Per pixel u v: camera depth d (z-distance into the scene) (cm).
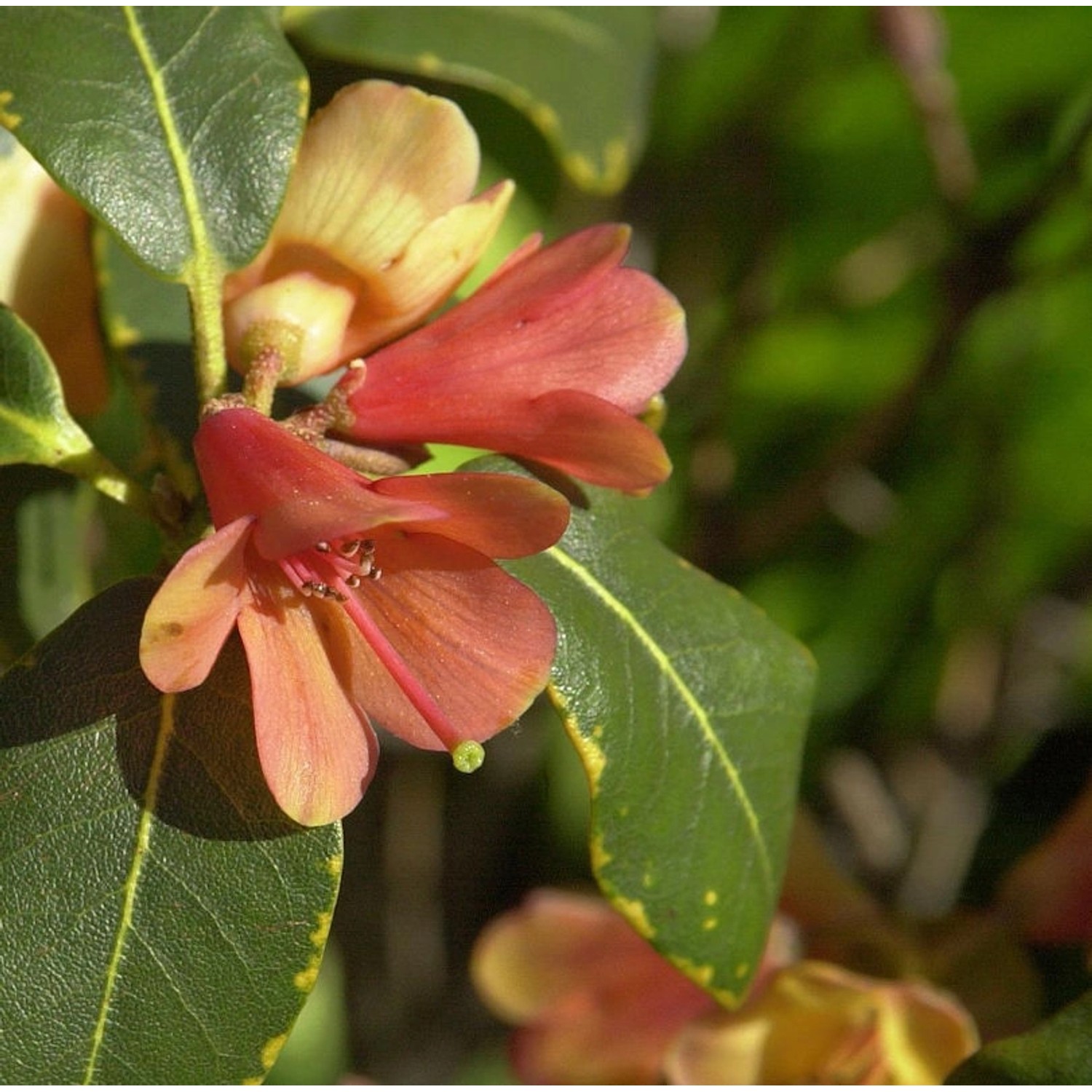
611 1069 48
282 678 33
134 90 37
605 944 48
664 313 36
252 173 37
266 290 37
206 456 34
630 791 37
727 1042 44
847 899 48
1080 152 53
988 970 46
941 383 59
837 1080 42
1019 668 63
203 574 32
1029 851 49
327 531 32
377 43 47
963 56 63
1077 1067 36
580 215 64
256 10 38
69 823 35
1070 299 64
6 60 37
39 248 42
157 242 37
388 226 37
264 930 35
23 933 34
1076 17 62
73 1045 34
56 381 37
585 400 35
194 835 35
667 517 62
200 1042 35
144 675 35
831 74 64
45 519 45
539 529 33
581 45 50
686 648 39
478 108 52
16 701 35
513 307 36
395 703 34
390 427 36
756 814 39
